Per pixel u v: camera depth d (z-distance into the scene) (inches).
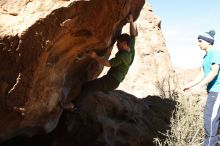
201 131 254.7
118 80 206.7
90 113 257.1
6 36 136.5
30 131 195.6
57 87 185.3
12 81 147.3
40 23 141.3
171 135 261.7
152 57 512.7
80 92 225.5
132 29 210.4
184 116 263.1
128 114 285.7
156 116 313.9
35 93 161.0
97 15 157.5
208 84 196.2
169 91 388.8
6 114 155.4
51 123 206.4
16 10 142.7
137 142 266.2
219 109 191.3
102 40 177.5
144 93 431.2
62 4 144.5
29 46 142.8
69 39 163.0
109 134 257.6
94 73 242.8
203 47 197.8
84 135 248.4
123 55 200.7
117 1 159.3
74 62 196.7
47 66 160.6
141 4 219.9
